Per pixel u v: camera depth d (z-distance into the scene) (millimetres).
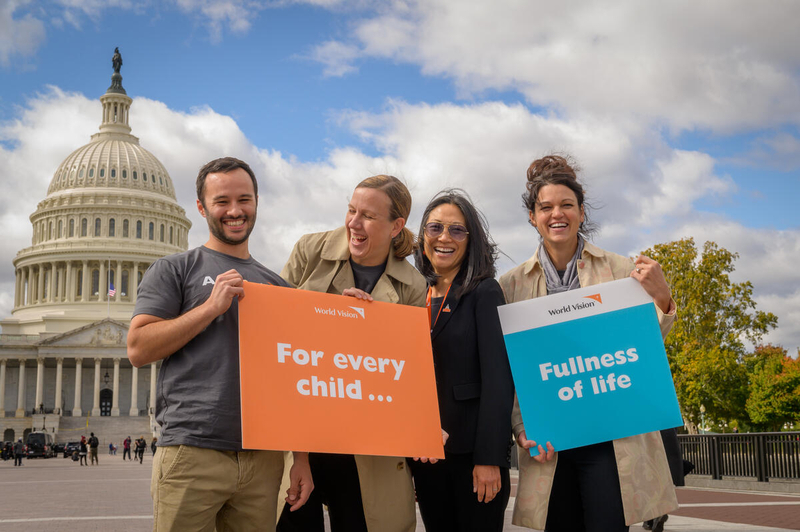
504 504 5828
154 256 138125
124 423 109312
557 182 6094
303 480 5332
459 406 5883
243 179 5371
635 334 5848
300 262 6301
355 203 5844
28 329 132000
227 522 5062
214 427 4820
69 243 137875
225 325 5117
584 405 5734
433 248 6145
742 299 51562
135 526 14656
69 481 33875
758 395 67750
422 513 6148
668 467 5828
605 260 6250
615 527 5555
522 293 6344
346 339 5418
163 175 154750
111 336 116875
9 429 112125
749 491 20250
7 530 13930
